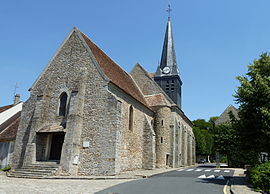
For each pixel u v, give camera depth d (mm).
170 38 38375
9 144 22656
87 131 17516
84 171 16719
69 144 16609
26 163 17469
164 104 27000
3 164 22109
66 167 16062
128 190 9484
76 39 20641
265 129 11055
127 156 19328
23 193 8688
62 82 19766
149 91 29891
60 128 17875
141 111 23453
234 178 14836
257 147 12062
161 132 26141
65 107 19141
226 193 9273
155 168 23672
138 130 22250
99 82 18297
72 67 19812
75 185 11148
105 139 16844
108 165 16250
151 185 10984
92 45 22094
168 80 35219
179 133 29797
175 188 10078
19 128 20359
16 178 14734
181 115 32188
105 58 23000
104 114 17391
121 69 27016
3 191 9047
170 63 36500
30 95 20969
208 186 10945
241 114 12430
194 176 15734
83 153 17125
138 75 31109
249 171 12984
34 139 18031
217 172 19656
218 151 30000
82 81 18438
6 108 31781
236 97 12562
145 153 22703
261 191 9469
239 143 12945
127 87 22641
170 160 26469
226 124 30422
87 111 17969
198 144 54656
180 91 37344
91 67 19016
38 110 18906
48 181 12883
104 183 12070
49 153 18594
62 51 20891
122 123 19078
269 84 11570
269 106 11148
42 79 20891
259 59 13008
